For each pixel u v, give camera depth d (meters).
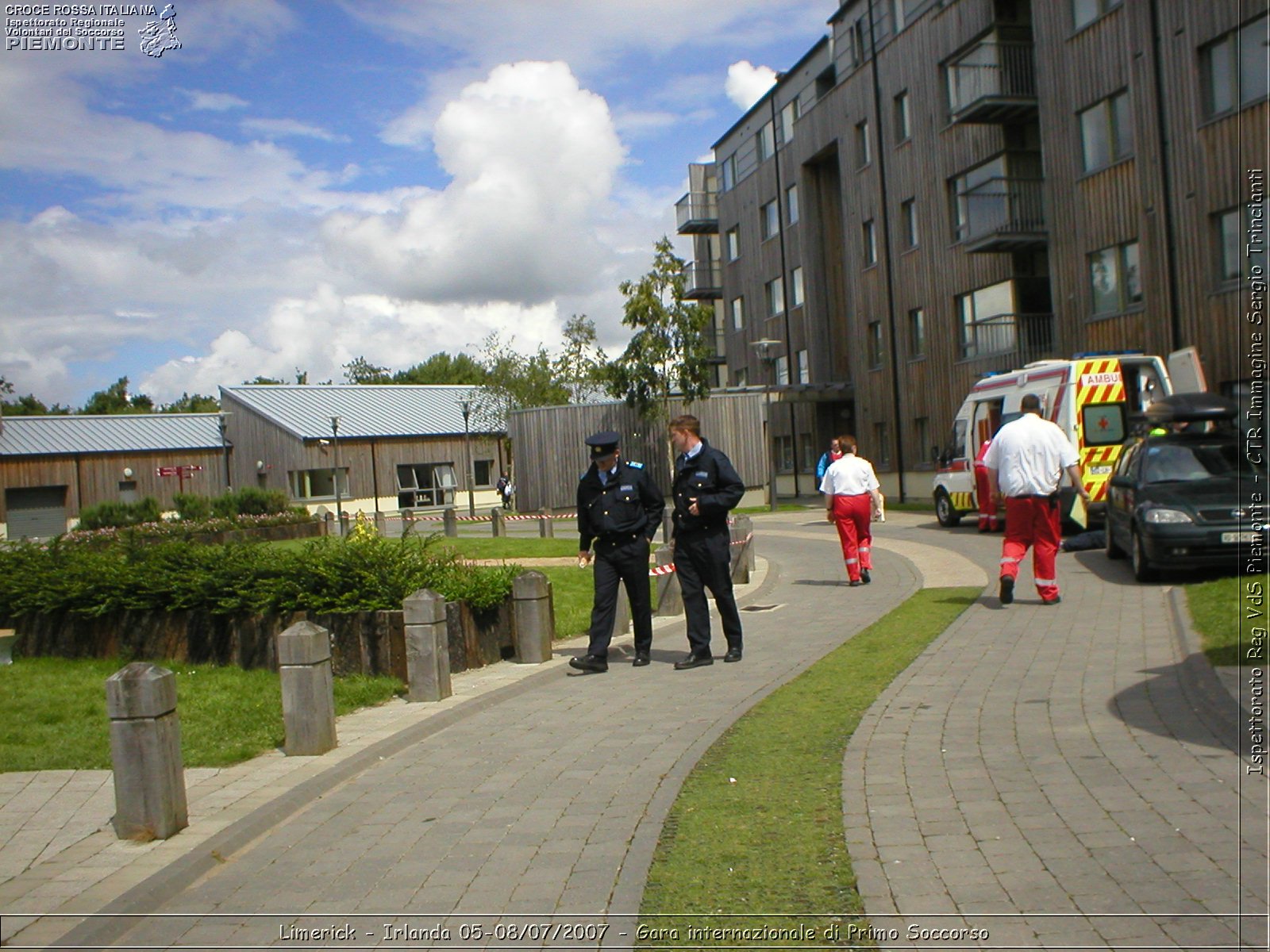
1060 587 13.11
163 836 5.46
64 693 9.37
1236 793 5.22
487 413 52.03
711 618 13.01
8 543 12.95
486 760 6.89
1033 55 28.06
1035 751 6.18
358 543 10.30
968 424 23.58
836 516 14.97
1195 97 21.11
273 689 9.22
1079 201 25.06
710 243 56.31
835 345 42.91
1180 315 21.89
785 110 44.53
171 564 10.98
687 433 9.88
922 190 33.31
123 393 109.00
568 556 19.48
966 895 4.25
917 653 9.46
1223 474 13.51
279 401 56.12
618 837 5.24
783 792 5.76
